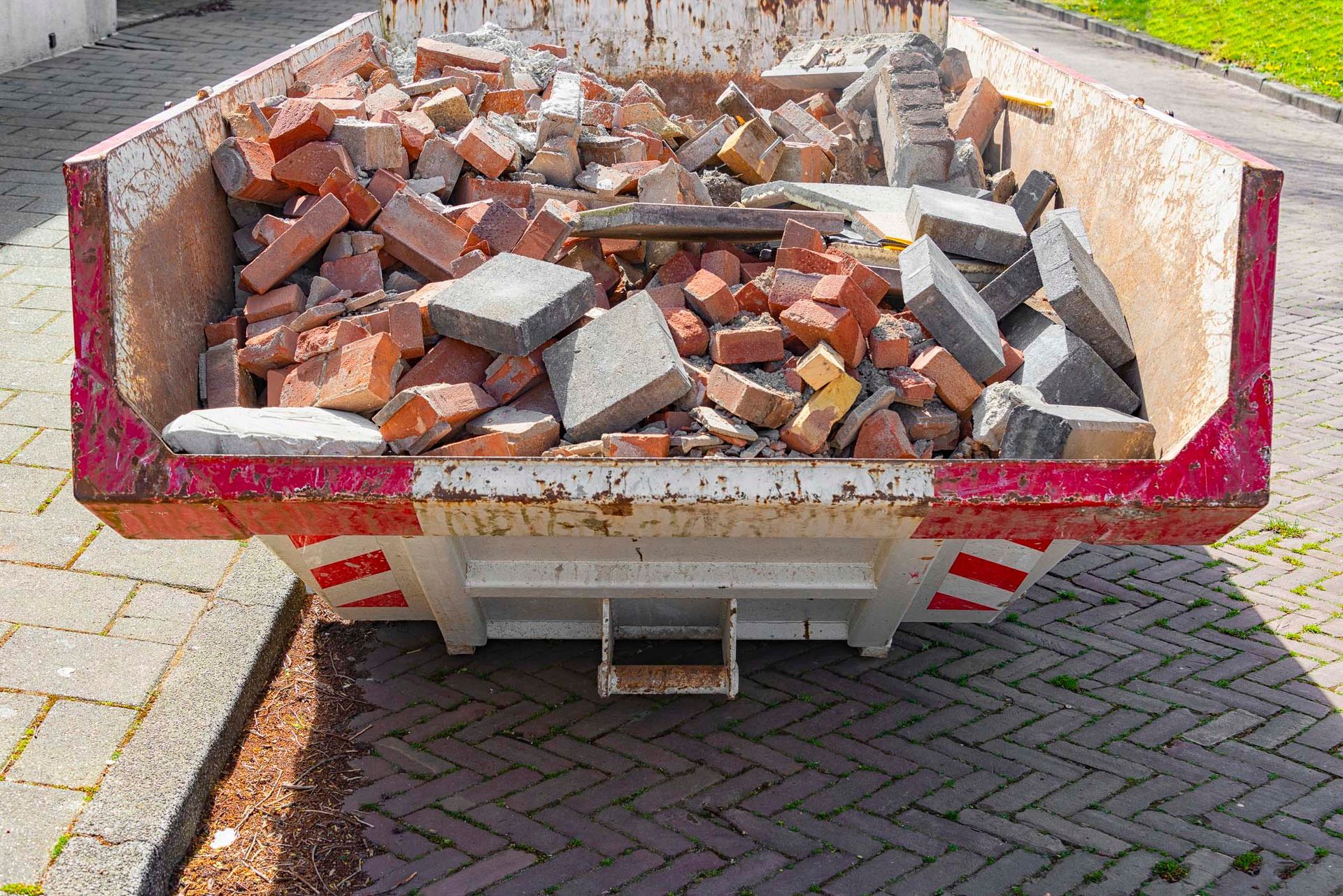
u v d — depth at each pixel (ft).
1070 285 9.78
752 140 14.32
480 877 8.98
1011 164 15.29
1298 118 39.40
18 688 10.21
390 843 9.32
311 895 8.79
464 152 12.34
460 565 9.74
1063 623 12.84
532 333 9.31
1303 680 11.92
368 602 11.05
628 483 7.72
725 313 10.18
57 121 26.35
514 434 8.77
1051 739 10.87
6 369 15.61
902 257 10.56
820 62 18.65
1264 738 10.99
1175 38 52.54
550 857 9.22
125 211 8.20
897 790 10.11
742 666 11.84
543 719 10.94
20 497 13.09
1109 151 11.71
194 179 10.36
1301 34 49.62
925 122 14.66
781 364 9.60
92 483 7.53
